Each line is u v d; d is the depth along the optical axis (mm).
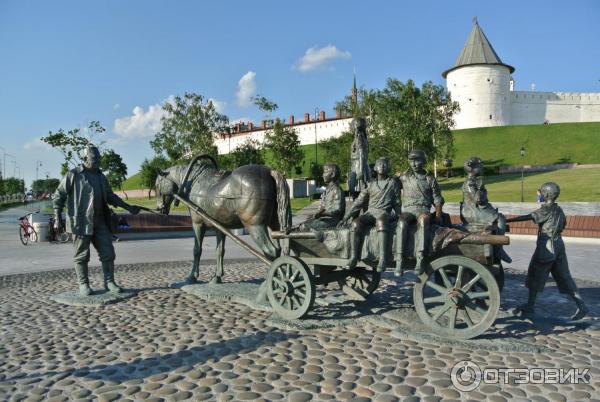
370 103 42125
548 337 5273
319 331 5496
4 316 6418
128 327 5766
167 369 4391
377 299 7090
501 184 42781
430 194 5652
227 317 6129
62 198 7270
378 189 5637
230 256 13172
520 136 67750
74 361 4641
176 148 38125
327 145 53938
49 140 27578
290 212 6621
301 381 4070
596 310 6625
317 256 5852
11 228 25797
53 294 7875
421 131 38562
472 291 5637
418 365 4402
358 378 4121
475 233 4945
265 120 40500
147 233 19219
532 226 18047
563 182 38844
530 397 3752
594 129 67000
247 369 4359
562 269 5863
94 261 12242
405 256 5098
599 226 16688
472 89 73062
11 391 3969
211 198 7262
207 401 3723
